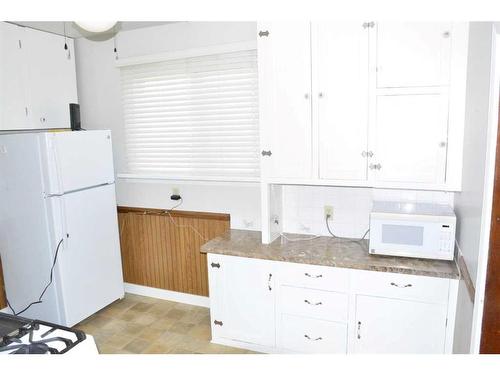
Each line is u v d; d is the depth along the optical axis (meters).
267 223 2.71
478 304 1.55
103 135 3.16
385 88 2.29
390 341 2.31
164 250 3.49
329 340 2.46
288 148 2.55
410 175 2.33
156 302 3.52
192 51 3.03
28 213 2.89
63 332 1.52
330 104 2.41
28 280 3.03
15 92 3.00
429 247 2.28
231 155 3.09
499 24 1.39
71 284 2.95
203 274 3.36
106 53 3.43
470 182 1.90
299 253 2.52
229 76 2.99
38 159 2.75
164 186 3.40
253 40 2.86
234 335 2.74
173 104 3.22
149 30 3.22
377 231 2.36
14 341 1.44
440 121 2.23
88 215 3.07
